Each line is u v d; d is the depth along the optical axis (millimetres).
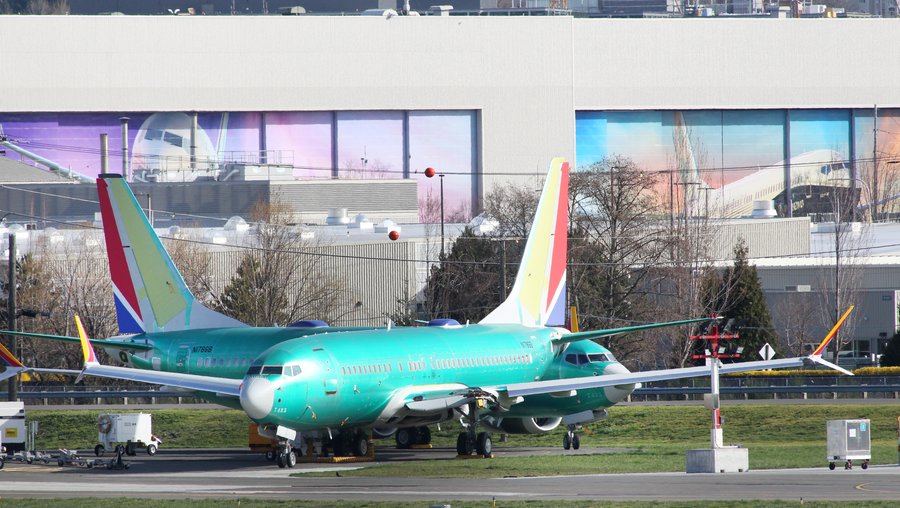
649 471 163000
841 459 160375
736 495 130500
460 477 159125
